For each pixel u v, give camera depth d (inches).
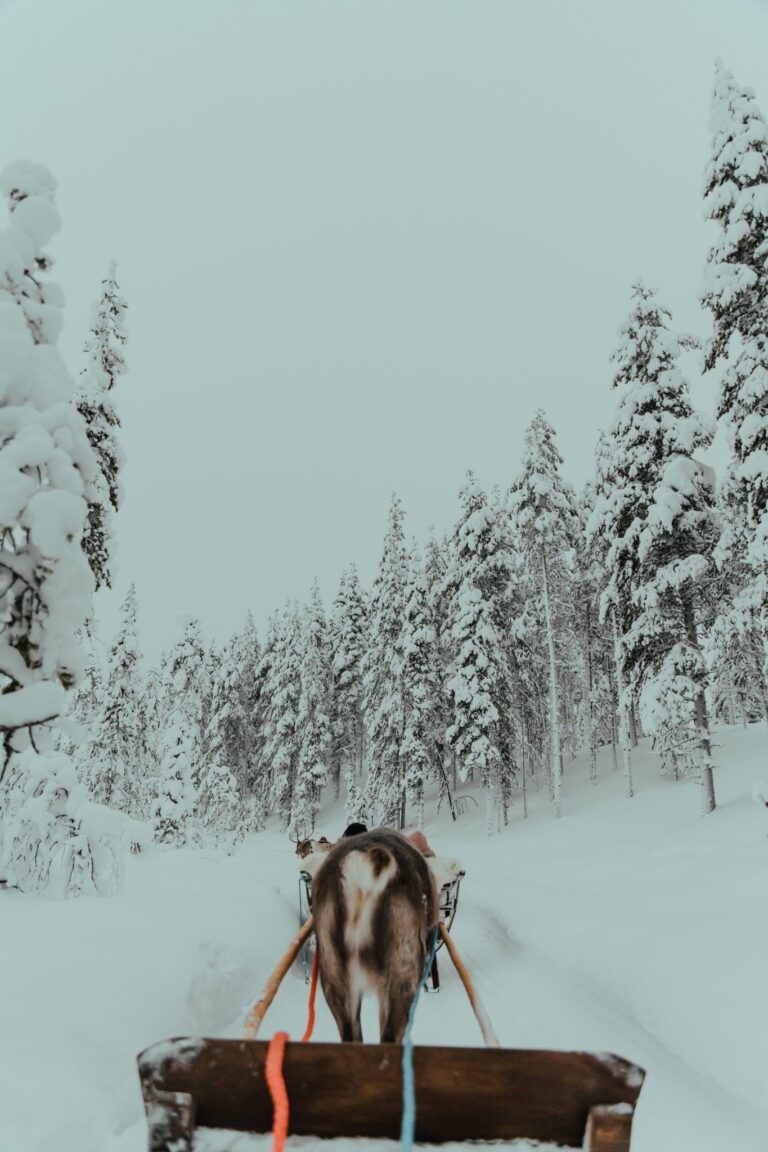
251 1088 89.4
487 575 1349.7
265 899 450.6
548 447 1352.1
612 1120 85.7
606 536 946.1
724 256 695.7
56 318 242.7
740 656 973.2
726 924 286.8
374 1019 268.4
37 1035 177.8
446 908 353.7
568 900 436.5
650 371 885.8
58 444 220.2
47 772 400.2
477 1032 244.1
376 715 1568.7
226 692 2062.0
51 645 210.7
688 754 875.4
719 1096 184.5
